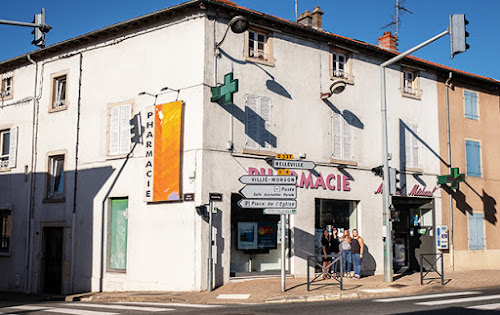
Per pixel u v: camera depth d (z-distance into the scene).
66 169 18.44
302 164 13.03
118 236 16.94
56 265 18.44
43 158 19.25
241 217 15.97
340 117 18.36
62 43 18.69
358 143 18.72
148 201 15.96
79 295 15.70
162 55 16.39
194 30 15.76
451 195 21.27
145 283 15.77
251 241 16.09
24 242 19.33
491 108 23.55
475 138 22.62
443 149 21.36
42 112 19.56
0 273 19.98
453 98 22.12
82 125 18.17
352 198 18.33
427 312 9.03
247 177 12.71
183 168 15.39
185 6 15.68
